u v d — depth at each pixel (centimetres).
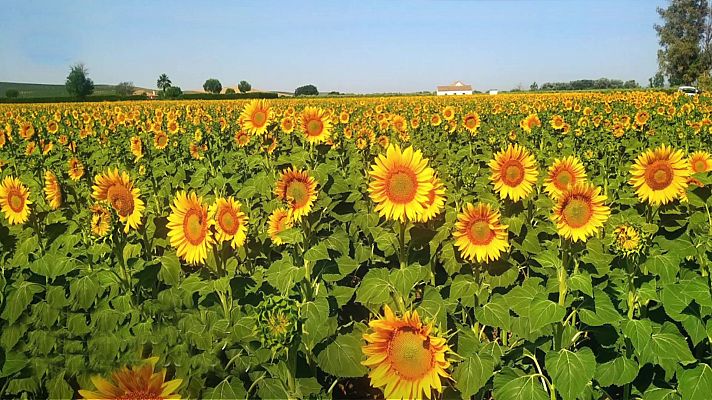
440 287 476
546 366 346
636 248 376
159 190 916
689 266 475
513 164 592
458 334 394
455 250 514
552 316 347
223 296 423
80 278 427
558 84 11288
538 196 789
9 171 1216
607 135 1523
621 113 2475
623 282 425
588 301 374
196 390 344
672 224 655
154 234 520
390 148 411
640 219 654
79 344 395
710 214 589
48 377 398
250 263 538
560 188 596
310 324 376
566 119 2222
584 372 335
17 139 1716
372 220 615
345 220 649
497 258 454
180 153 1356
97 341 383
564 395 334
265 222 622
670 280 399
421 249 526
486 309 431
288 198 438
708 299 346
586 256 486
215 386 354
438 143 1591
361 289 411
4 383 416
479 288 465
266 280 447
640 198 630
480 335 459
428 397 291
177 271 427
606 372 369
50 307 429
